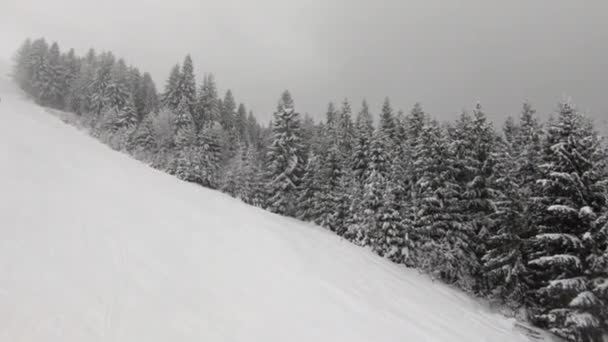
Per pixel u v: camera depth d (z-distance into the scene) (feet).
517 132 93.71
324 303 31.42
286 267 37.58
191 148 111.96
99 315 19.26
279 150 107.34
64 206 34.40
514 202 55.01
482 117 69.87
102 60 192.75
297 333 24.64
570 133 47.21
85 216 33.50
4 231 25.49
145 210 41.75
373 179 75.77
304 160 111.86
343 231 83.87
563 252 46.96
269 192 105.81
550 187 48.14
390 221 68.03
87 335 17.26
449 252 60.54
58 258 24.21
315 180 97.40
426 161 69.62
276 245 44.27
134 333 18.57
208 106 164.14
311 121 174.40
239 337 21.72
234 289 28.43
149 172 72.18
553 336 47.78
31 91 180.96
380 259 63.72
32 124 80.79
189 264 30.27
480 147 68.39
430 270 62.80
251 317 24.79
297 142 110.93
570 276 44.93
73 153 62.69
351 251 60.95
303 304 29.81
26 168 43.09
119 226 33.60
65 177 45.21
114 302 20.98
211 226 43.52
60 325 17.42
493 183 63.98
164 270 27.53
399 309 37.58
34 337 16.05
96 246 27.99
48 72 178.91
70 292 20.59
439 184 67.10
